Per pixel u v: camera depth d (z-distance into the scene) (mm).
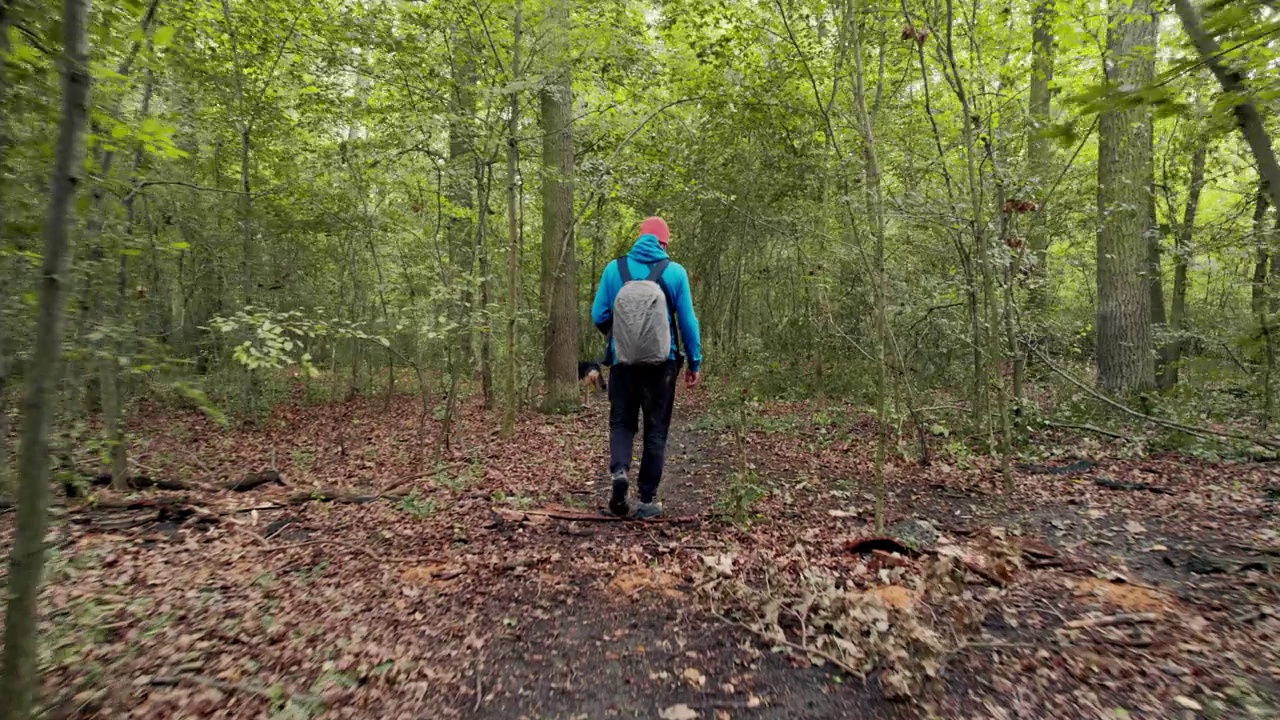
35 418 1837
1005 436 5047
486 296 9633
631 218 14578
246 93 8570
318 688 2479
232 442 8453
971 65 5941
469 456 7211
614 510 4484
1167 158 7582
